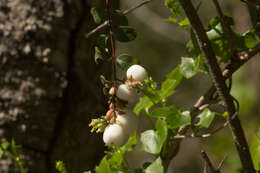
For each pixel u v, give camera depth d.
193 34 0.68
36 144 0.73
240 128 0.66
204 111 0.67
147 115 0.68
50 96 0.73
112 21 0.67
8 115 0.72
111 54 0.67
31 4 0.73
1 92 0.72
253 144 0.69
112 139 0.64
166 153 0.69
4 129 0.72
